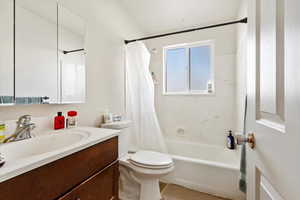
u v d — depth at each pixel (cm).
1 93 90
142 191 145
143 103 206
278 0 44
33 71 106
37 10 108
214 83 233
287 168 38
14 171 54
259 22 60
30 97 104
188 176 177
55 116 123
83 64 146
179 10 208
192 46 252
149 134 205
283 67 42
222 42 226
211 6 196
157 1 194
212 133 235
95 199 94
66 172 75
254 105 63
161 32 262
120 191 161
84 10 150
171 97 263
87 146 87
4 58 91
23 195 57
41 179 63
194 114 247
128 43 211
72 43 135
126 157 158
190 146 243
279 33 44
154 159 145
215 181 164
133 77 209
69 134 112
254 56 63
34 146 92
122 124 159
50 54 117
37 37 108
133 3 200
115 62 195
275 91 46
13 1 95
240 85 185
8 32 93
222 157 218
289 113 37
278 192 43
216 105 232
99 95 169
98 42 167
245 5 160
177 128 258
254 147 62
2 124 86
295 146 35
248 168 71
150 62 274
